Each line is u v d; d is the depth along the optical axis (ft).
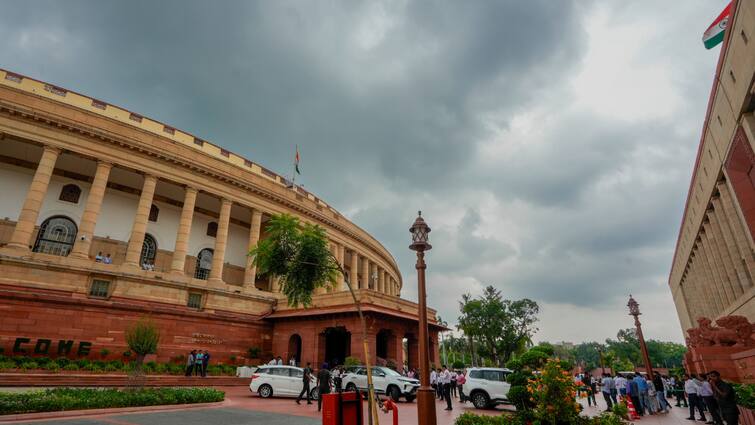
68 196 103.04
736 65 62.49
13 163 97.76
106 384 66.74
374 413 30.45
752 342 67.15
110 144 97.76
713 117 80.33
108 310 84.02
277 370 69.00
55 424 36.32
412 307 110.42
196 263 120.37
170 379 73.61
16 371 64.44
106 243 105.09
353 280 161.07
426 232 36.27
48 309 77.51
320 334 97.09
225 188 116.26
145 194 100.53
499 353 190.90
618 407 41.86
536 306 192.34
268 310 110.63
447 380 60.03
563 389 33.91
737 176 79.00
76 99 102.27
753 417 38.58
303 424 41.22
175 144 107.65
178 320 92.79
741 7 56.39
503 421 35.42
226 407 52.90
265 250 42.93
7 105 85.66
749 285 101.40
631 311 94.79
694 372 83.20
